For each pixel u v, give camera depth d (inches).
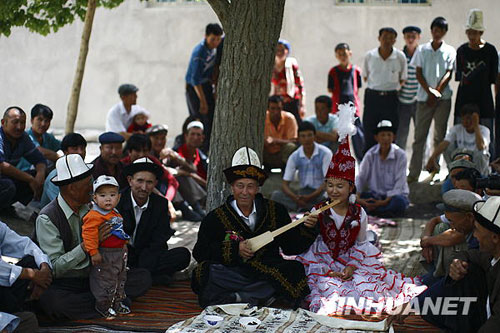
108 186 187.0
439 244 199.9
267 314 189.2
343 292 201.0
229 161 234.2
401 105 378.0
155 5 485.7
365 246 212.4
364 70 371.6
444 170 378.3
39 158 281.1
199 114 384.5
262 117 235.3
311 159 313.1
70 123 334.3
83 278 196.9
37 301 190.7
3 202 265.7
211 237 205.8
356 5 454.3
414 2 448.8
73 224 194.4
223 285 197.5
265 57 229.8
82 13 339.0
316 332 178.7
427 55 352.8
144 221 217.2
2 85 510.9
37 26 331.0
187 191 304.3
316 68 461.7
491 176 203.6
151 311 198.8
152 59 485.4
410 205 331.9
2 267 172.2
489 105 346.6
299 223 201.5
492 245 159.5
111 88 493.4
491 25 439.2
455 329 172.6
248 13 225.8
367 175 313.7
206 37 373.7
